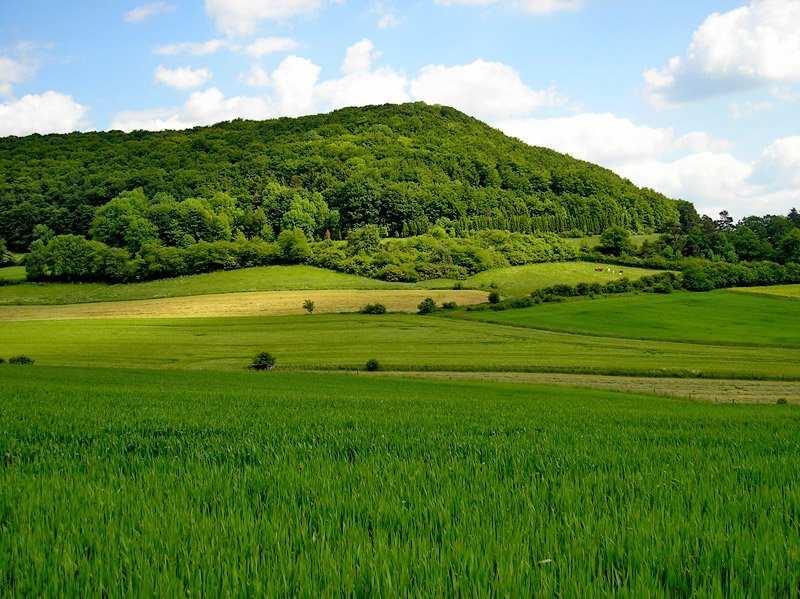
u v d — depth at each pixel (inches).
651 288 4288.9
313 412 748.6
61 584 153.2
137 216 5334.6
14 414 621.9
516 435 496.1
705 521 206.1
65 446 391.9
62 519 209.2
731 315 3540.8
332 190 7017.7
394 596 146.0
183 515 209.3
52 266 4650.6
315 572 158.9
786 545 177.9
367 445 402.9
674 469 310.8
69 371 1895.9
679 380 2006.6
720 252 5585.6
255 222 5900.6
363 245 5359.3
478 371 2237.9
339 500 230.5
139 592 149.5
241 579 153.9
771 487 268.5
